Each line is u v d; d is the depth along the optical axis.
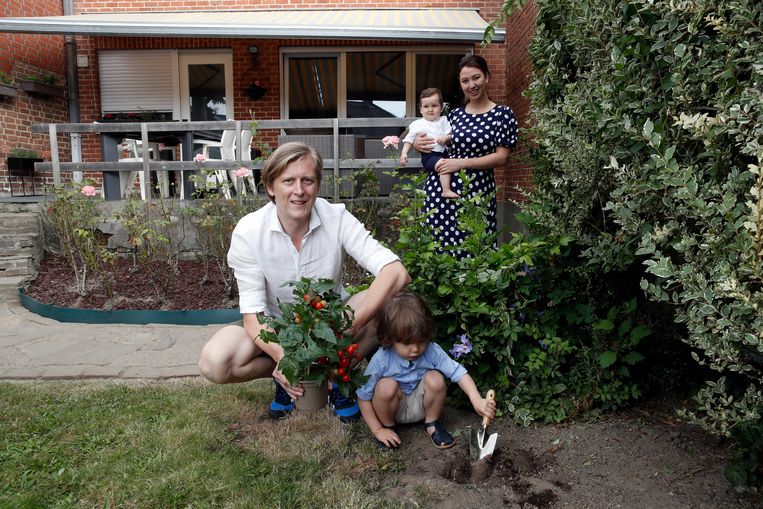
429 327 2.30
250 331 2.46
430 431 2.52
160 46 9.73
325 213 2.53
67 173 9.72
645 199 2.10
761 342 1.58
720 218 1.70
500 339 2.74
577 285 2.93
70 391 3.13
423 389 2.48
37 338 4.30
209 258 6.28
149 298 5.18
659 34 1.97
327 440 2.50
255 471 2.27
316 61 9.79
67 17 8.52
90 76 9.87
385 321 2.34
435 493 2.11
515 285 2.84
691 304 1.98
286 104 9.82
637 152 2.18
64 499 2.10
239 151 6.66
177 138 7.79
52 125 6.77
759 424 1.97
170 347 4.05
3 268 5.97
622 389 2.71
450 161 3.56
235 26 7.48
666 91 2.16
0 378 3.44
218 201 5.57
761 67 1.62
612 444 2.45
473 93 3.62
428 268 2.83
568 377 2.82
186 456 2.37
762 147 1.52
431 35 7.42
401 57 9.73
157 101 9.91
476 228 2.91
